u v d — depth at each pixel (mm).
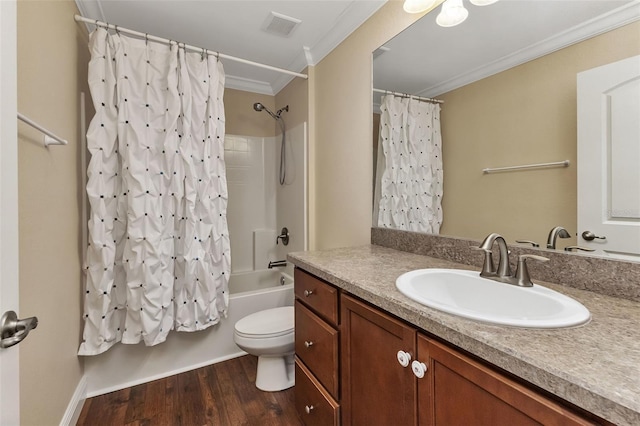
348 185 1958
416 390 780
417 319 753
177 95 1776
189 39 2100
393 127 1613
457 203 1314
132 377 1810
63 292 1358
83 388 1612
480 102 1215
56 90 1294
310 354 1316
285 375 1795
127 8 1740
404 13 1520
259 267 2984
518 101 1088
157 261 1700
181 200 1807
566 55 956
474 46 1230
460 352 670
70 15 1484
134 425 1479
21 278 983
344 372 1090
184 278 1826
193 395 1711
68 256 1433
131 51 1692
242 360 2096
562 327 638
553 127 986
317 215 2336
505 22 1127
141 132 1689
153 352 1869
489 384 600
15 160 640
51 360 1217
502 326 651
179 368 1944
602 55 874
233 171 2912
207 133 1891
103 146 1608
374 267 1204
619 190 838
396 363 849
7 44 611
